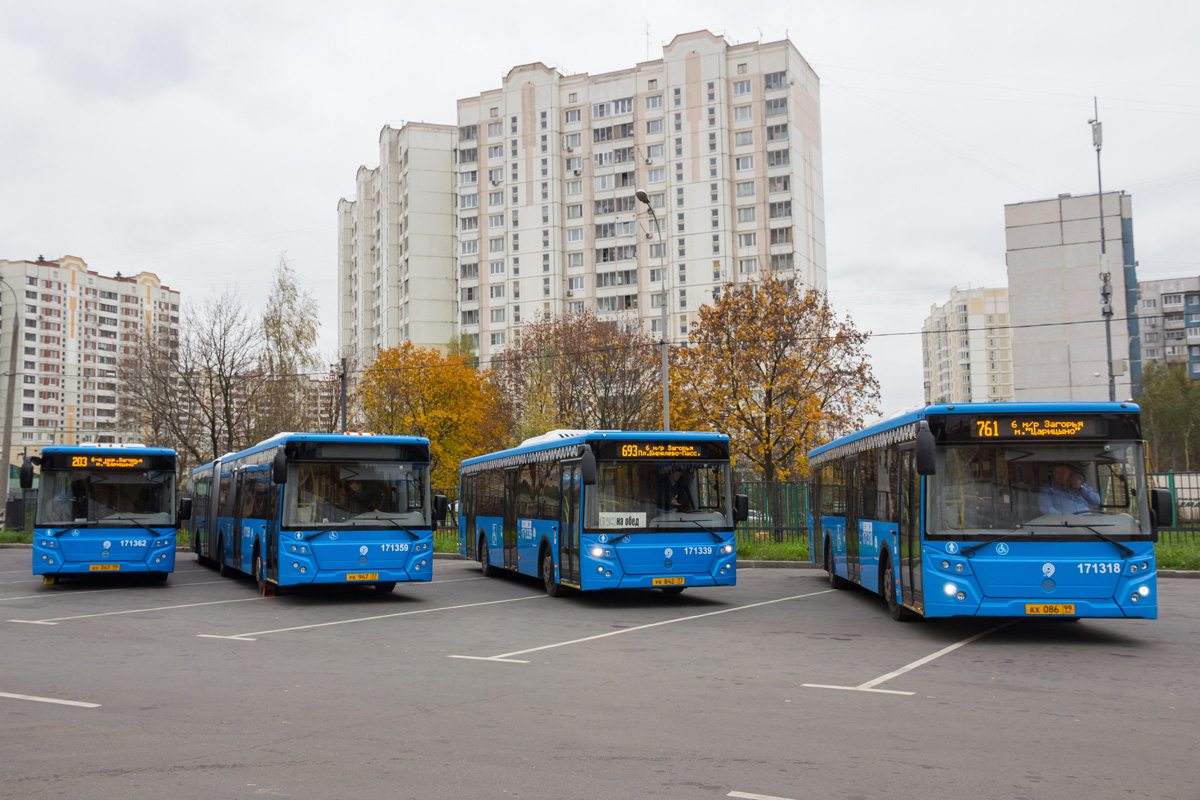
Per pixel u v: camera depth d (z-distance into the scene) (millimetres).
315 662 11750
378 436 18969
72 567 21000
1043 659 11719
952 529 12797
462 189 103875
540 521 20500
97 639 13875
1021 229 60219
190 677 10719
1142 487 12703
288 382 45906
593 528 17453
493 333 100812
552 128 99625
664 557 17594
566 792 6273
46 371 144250
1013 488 12836
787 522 30016
